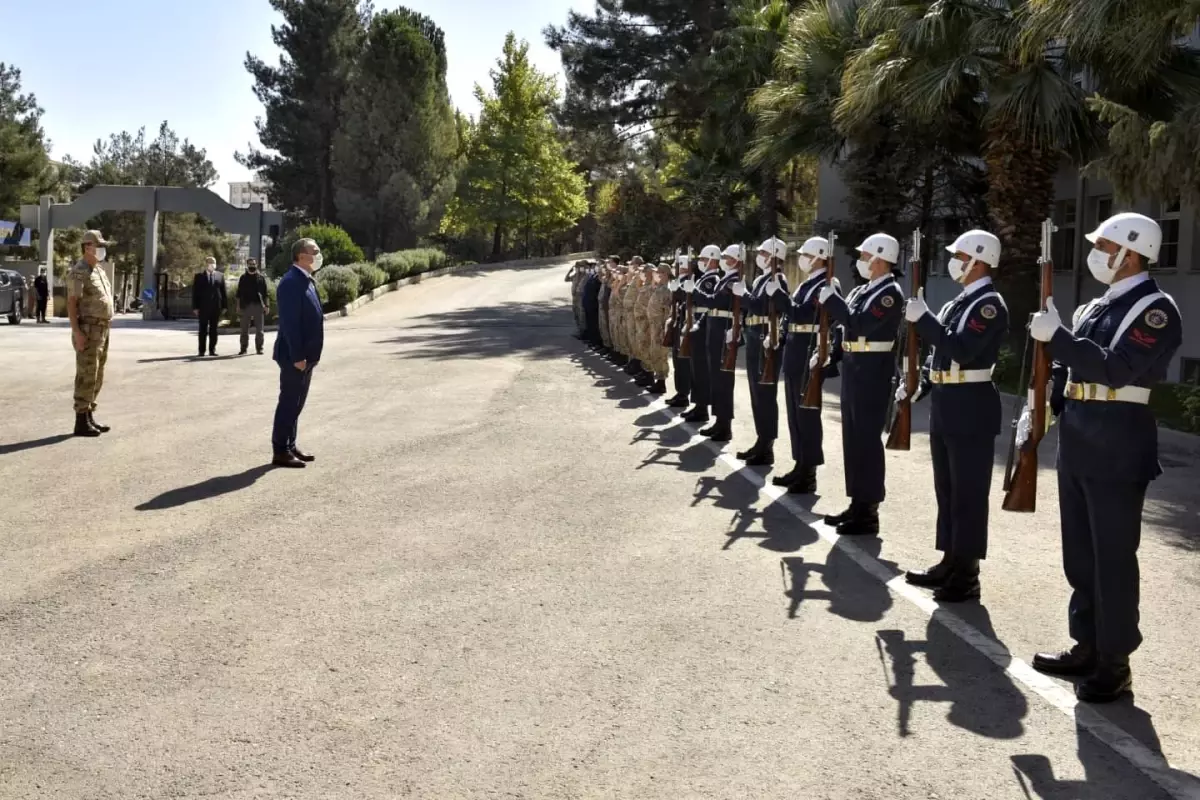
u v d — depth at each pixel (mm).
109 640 5332
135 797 3797
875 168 20750
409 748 4195
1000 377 16797
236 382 16297
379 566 6641
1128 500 4781
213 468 9672
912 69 16531
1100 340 4801
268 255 60062
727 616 5809
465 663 5078
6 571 6453
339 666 5023
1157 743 4363
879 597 6207
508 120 62938
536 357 20656
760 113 21938
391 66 59125
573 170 67750
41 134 51938
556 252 79562
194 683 4809
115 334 27078
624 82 39219
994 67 16156
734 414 13500
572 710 4566
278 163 64625
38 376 16688
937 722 4520
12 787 3855
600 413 13383
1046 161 16844
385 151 59219
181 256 71312
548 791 3871
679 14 37219
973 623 5801
